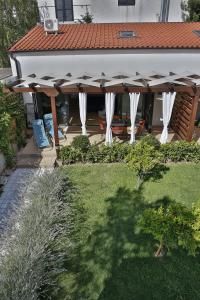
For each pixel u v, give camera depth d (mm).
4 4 20766
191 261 6547
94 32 15664
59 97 14852
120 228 7586
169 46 12953
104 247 6938
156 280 6066
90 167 11023
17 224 7176
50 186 8430
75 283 5980
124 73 13508
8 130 10562
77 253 6754
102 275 6172
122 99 14922
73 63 13406
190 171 10688
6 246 6348
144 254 6734
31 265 5664
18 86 11797
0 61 21922
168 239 5965
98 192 9289
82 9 20812
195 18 20156
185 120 12945
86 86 11211
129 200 8852
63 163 11305
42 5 20938
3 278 5387
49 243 6500
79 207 8445
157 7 20750
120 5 20703
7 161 10977
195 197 9047
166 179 10102
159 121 15453
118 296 5703
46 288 5793
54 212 7375
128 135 13461
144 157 9180
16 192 9445
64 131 14750
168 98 11438
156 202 8758
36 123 12516
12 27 21422
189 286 5945
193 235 5707
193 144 11266
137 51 13141
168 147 11164
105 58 13305
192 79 11961
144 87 11195
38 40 14102
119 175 10375
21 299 4992
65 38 14406
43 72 13594
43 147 12688
